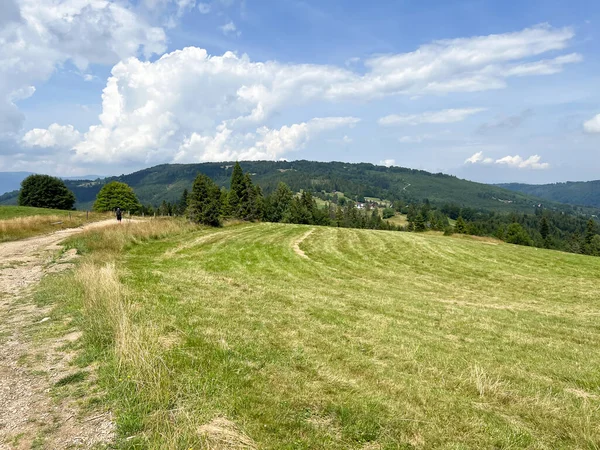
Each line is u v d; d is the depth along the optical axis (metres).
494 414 5.00
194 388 4.77
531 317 10.83
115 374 4.92
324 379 5.59
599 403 5.56
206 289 11.09
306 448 3.88
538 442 4.38
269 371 5.62
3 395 4.47
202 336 6.71
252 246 22.61
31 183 60.81
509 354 7.58
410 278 16.97
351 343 7.42
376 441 4.14
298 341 7.21
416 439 4.25
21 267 12.84
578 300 13.95
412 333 8.48
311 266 18.52
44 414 4.11
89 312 7.33
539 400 5.49
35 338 6.30
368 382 5.66
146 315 7.45
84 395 4.53
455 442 4.24
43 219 26.66
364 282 15.58
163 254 18.41
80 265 12.73
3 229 21.11
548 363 7.18
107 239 18.80
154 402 4.36
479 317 10.45
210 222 32.69
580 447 4.36
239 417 4.28
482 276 18.03
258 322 8.17
